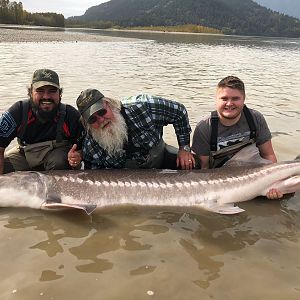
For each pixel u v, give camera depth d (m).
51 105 1.93
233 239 1.54
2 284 1.23
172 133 2.85
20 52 8.14
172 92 4.52
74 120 2.04
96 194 1.80
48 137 2.05
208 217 1.73
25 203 1.79
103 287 1.23
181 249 1.46
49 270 1.31
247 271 1.32
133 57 8.94
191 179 1.87
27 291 1.20
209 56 10.49
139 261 1.38
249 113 2.02
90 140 1.94
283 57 11.62
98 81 4.96
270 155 2.11
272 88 5.23
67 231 1.58
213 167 2.12
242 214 1.76
